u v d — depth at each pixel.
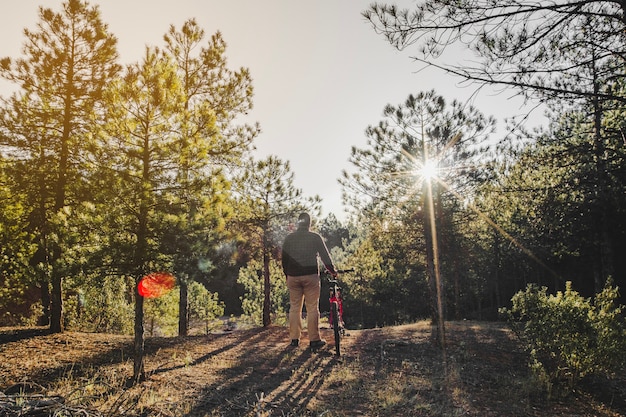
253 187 15.56
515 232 19.75
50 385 5.38
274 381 6.27
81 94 10.82
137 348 5.86
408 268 26.91
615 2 4.64
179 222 5.71
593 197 12.98
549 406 6.10
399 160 12.54
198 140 6.43
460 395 6.11
